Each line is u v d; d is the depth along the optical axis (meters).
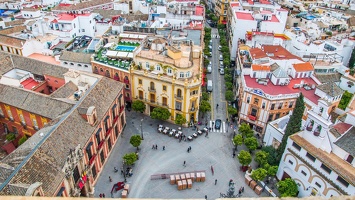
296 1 173.12
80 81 82.06
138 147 79.88
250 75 90.25
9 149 72.19
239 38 123.88
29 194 41.62
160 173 72.00
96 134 66.75
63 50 99.56
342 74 99.19
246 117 86.50
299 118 64.94
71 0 154.88
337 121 66.75
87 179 61.22
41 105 70.31
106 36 105.81
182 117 85.00
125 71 88.31
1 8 150.38
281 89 84.25
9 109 73.31
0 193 42.38
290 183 62.59
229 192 64.94
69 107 68.94
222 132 87.44
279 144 74.94
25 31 114.50
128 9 151.62
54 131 56.66
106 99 74.31
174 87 82.69
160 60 83.38
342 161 56.97
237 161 77.19
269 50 99.06
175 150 79.75
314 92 83.44
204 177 69.69
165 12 133.12
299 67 90.31
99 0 153.62
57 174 50.91
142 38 103.31
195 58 93.44
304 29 127.25
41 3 153.12
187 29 114.75
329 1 170.38
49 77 86.75
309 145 61.00
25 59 91.06
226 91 99.12
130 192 66.44
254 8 139.88
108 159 75.50
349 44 115.50
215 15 187.00
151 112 87.31
